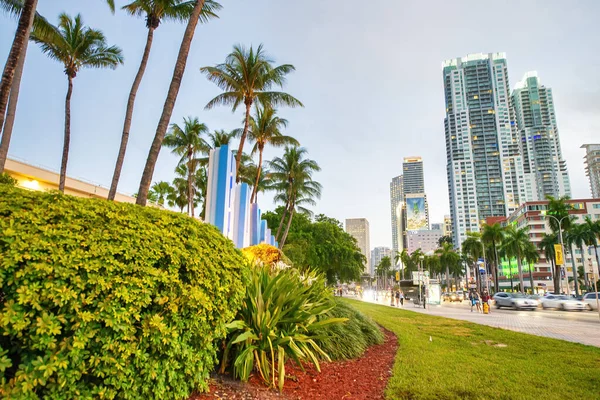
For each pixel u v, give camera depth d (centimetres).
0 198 302
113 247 314
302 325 563
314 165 3897
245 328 505
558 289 6128
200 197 4800
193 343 388
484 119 18075
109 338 293
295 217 4728
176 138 3719
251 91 2197
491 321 1911
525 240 6969
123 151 1423
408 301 5238
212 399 409
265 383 489
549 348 945
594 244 6041
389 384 552
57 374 267
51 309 276
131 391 312
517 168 17338
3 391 247
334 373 601
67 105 2095
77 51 2070
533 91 19362
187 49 1046
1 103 850
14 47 877
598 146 18550
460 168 17912
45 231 285
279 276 578
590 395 529
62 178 2028
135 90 1476
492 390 536
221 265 437
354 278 4981
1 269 256
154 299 336
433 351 852
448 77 19212
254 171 3994
